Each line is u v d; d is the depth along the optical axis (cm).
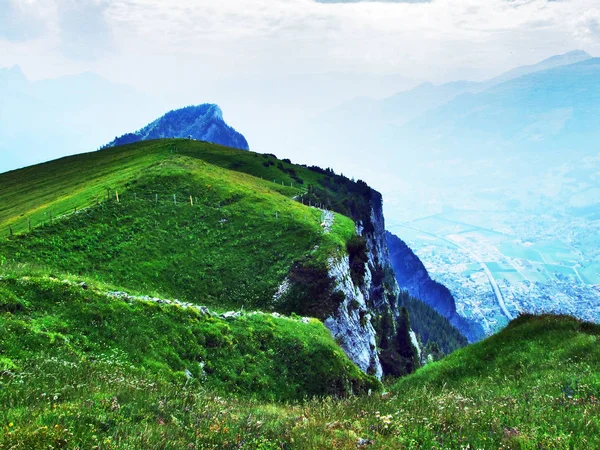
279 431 1274
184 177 8794
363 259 8462
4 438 977
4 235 6397
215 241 7144
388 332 10662
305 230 7644
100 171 11469
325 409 1619
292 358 3769
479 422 1243
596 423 1150
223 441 1173
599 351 2177
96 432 1127
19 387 1471
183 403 1512
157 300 3662
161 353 3022
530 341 2592
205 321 3619
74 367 2031
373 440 1152
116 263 6028
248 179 10775
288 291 6444
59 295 3022
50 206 8044
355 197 16125
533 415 1280
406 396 1841
